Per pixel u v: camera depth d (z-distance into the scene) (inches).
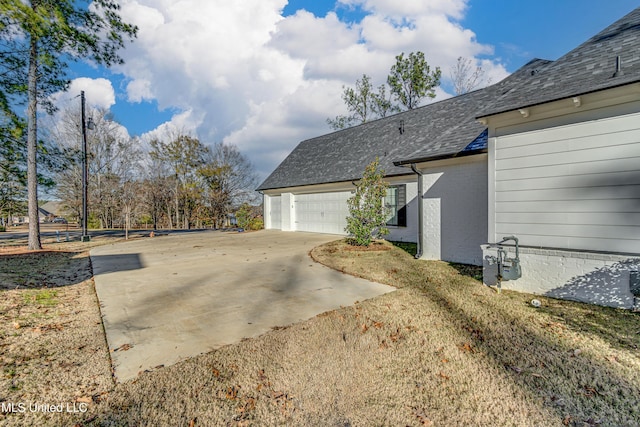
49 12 414.3
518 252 202.5
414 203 448.5
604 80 164.9
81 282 249.3
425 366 113.6
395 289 217.2
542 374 106.9
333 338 137.3
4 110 434.0
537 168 193.6
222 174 1316.4
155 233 804.6
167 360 117.5
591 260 174.6
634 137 159.5
